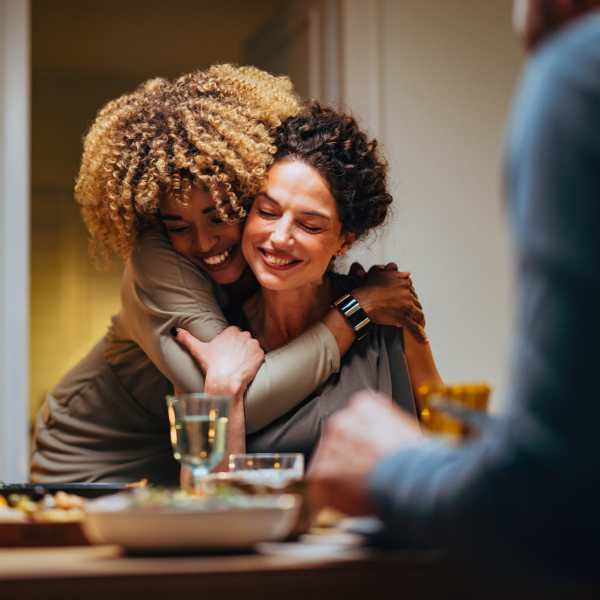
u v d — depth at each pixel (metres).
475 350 4.81
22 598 1.16
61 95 7.96
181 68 8.02
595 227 1.00
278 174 2.62
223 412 1.72
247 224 2.66
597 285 0.99
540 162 1.03
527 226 1.03
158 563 1.24
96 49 7.70
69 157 7.98
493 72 4.89
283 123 2.70
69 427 3.14
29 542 1.51
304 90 5.02
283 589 1.19
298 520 1.45
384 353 2.77
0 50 4.43
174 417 1.73
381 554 1.27
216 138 2.61
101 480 3.07
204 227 2.68
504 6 4.91
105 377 3.10
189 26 7.44
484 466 1.04
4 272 4.38
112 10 7.20
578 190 1.00
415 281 4.75
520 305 1.03
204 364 2.63
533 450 1.00
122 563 1.25
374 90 4.76
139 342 2.81
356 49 4.75
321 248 2.64
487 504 1.04
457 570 1.19
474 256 4.83
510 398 1.04
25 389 4.37
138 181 2.68
